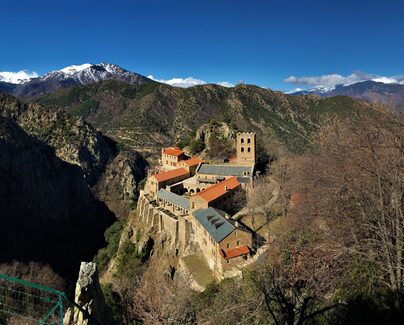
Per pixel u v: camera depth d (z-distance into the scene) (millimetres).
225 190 97625
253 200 88438
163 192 113812
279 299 31359
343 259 30922
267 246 61656
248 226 83188
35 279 103688
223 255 69062
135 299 59656
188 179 125312
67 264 150875
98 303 31594
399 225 28984
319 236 36500
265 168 124375
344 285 30188
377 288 28234
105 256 130625
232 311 38969
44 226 175500
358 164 32188
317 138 78438
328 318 28359
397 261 26625
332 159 44219
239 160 120125
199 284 71875
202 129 156875
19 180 176750
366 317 26719
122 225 150875
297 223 44219
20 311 36969
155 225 107688
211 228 76625
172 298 52719
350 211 34938
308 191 50500
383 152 29938
